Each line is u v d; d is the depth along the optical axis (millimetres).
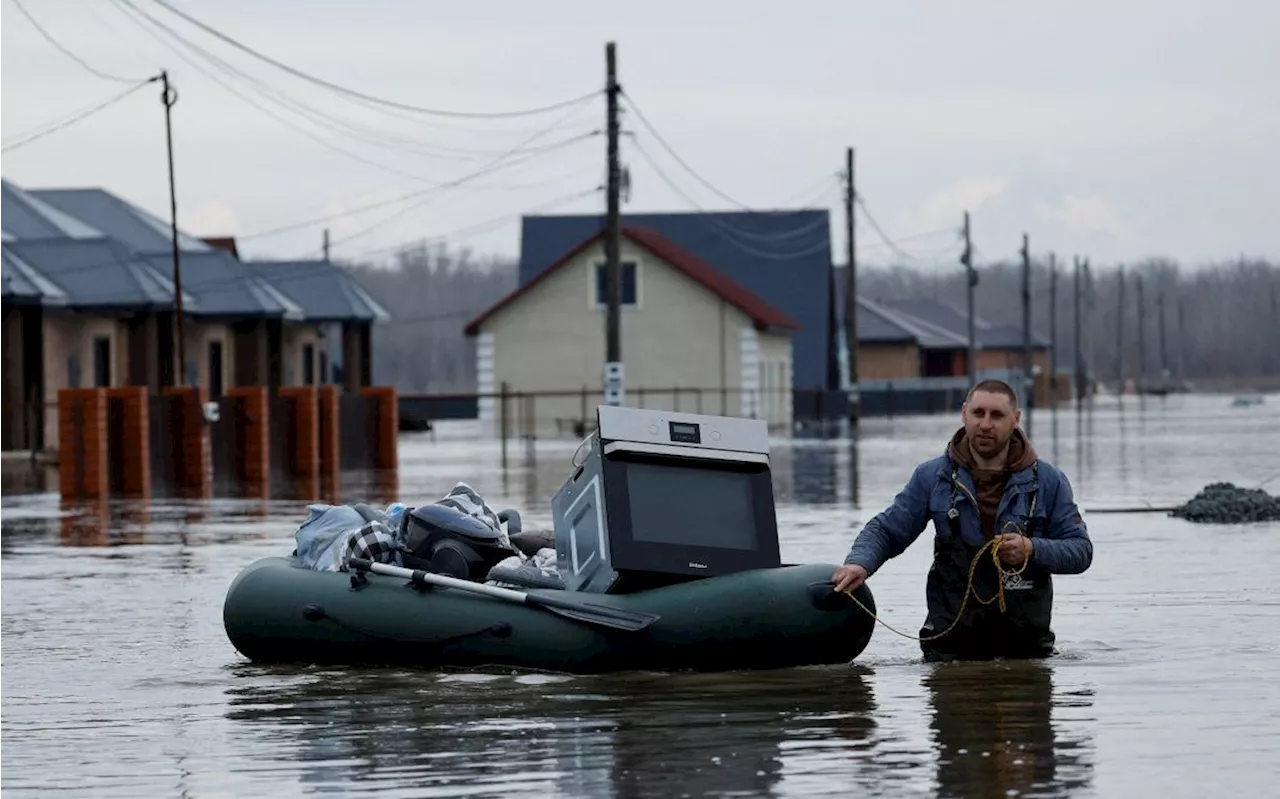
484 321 88250
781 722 13266
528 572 16562
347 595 16375
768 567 15969
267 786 11586
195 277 68312
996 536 15414
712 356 87625
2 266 53562
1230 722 12945
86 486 42438
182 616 20297
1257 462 50406
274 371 72938
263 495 42625
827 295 110250
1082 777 11289
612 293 60406
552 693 14656
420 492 42469
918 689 14492
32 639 18531
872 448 64125
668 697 14367
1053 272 183250
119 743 13070
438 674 15758
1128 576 22219
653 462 15992
